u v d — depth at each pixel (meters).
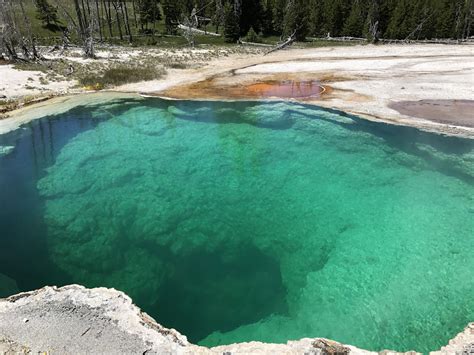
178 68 22.36
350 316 6.20
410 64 22.64
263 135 12.52
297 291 7.18
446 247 7.44
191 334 6.45
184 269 7.98
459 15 40.22
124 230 8.84
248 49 32.75
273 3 44.56
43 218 9.01
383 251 7.57
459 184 9.47
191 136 12.70
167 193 10.04
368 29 41.16
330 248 8.02
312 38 42.31
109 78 18.05
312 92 15.92
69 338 4.51
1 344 4.43
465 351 4.51
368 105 13.58
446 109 12.98
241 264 8.12
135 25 45.84
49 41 34.16
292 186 10.14
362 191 9.62
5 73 18.55
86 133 12.88
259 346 4.53
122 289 7.33
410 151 10.78
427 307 6.12
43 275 7.48
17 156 11.29
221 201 9.80
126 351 4.36
